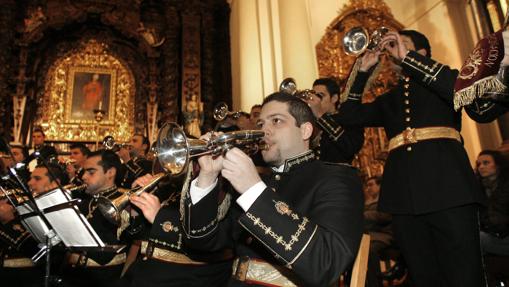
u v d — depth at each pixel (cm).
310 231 156
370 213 527
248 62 985
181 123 1114
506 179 391
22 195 279
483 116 212
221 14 1240
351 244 161
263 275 194
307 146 226
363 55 307
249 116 510
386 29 283
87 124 1084
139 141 777
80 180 536
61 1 1120
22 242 359
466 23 905
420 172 246
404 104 273
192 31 1189
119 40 1170
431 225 242
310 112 226
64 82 1107
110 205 286
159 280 279
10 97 1038
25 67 1053
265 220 156
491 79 180
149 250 291
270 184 219
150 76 1141
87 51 1147
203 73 1173
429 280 243
